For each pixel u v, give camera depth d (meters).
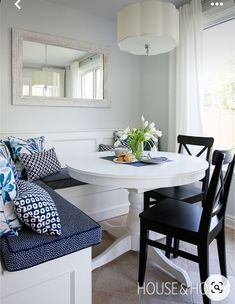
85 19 3.22
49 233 1.19
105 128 3.54
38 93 2.94
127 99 3.72
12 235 1.16
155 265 1.89
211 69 2.88
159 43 2.09
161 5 1.84
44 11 2.91
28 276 1.12
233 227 2.53
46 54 2.96
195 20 2.79
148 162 1.90
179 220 1.52
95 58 3.34
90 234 1.27
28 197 1.18
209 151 2.35
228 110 2.73
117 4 3.00
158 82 3.54
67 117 3.21
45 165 2.44
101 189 2.75
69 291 1.24
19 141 2.53
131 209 2.14
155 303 1.50
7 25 2.70
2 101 2.73
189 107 2.93
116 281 1.70
